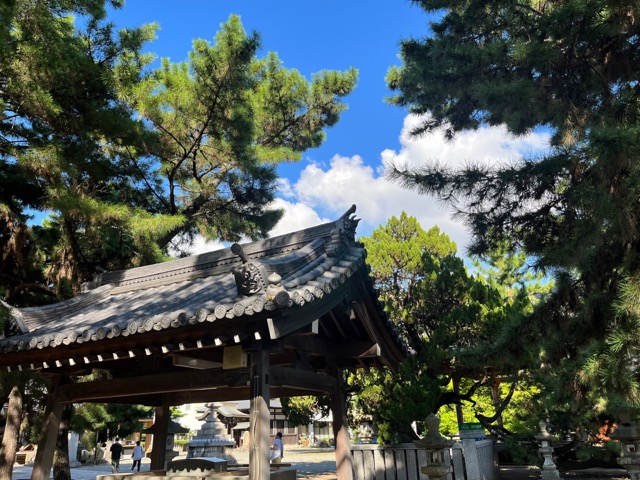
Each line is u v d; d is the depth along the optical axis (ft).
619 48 23.26
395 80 38.81
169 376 18.25
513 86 23.35
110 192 41.42
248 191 50.42
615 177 18.30
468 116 32.73
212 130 44.14
